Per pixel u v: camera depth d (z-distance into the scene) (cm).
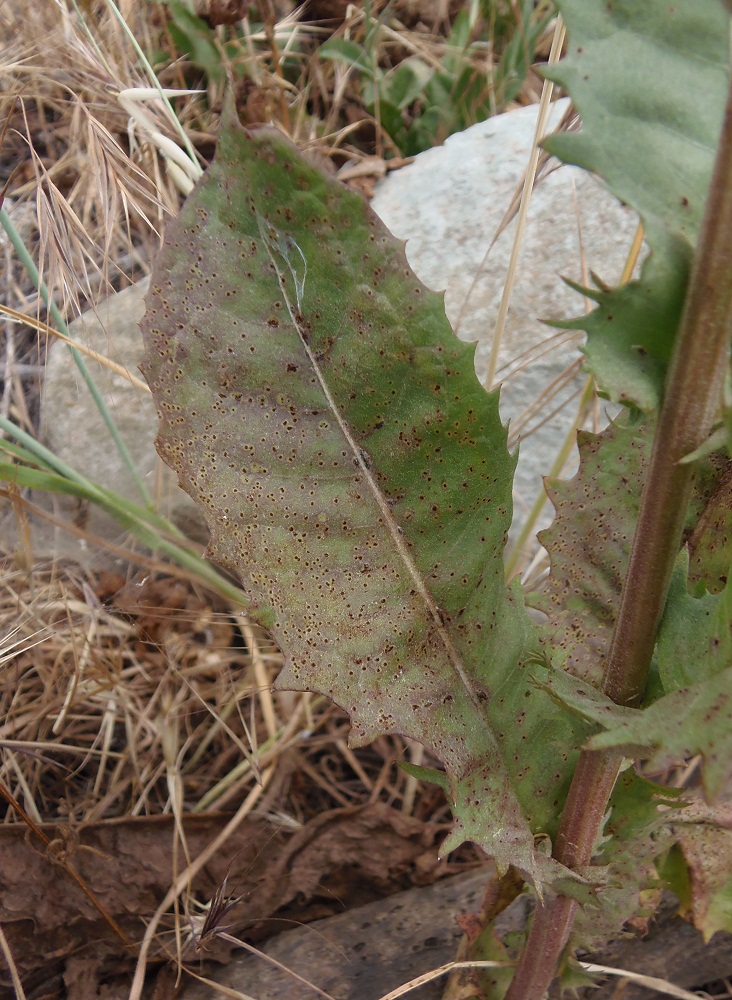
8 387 66
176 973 50
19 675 59
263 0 68
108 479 64
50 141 73
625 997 49
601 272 63
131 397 64
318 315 35
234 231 35
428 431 36
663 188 31
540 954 41
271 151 34
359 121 74
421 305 35
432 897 51
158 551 64
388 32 79
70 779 57
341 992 49
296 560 37
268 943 51
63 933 49
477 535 37
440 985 49
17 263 71
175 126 55
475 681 38
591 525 39
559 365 63
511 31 81
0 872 49
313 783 59
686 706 31
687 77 31
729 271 30
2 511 65
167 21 72
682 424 31
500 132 68
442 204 66
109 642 62
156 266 35
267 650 60
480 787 38
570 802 38
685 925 50
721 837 45
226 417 36
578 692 35
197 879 51
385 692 37
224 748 60
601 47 31
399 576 37
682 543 36
